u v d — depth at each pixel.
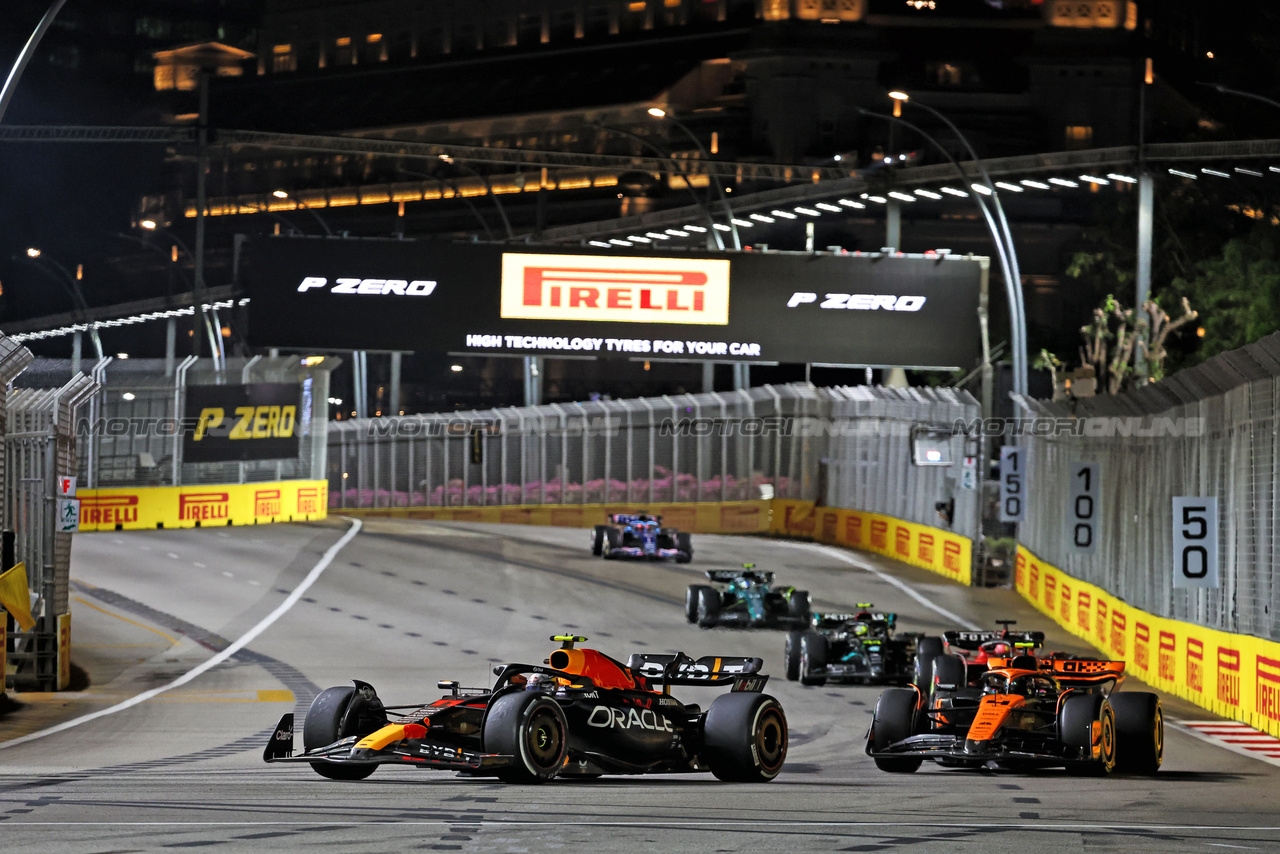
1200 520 62.44
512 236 192.00
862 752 47.12
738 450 158.38
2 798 28.61
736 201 196.88
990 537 122.94
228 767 38.34
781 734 37.03
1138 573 76.31
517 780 31.89
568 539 138.88
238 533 131.00
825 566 123.25
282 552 119.06
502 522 176.00
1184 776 41.81
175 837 22.70
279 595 98.81
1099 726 40.09
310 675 71.62
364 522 149.75
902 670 68.06
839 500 148.75
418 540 131.50
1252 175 176.75
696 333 139.25
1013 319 111.94
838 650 71.25
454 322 139.88
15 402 67.44
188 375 136.88
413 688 66.69
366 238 140.00
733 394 159.38
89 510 126.81
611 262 139.00
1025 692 43.44
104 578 102.69
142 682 69.69
